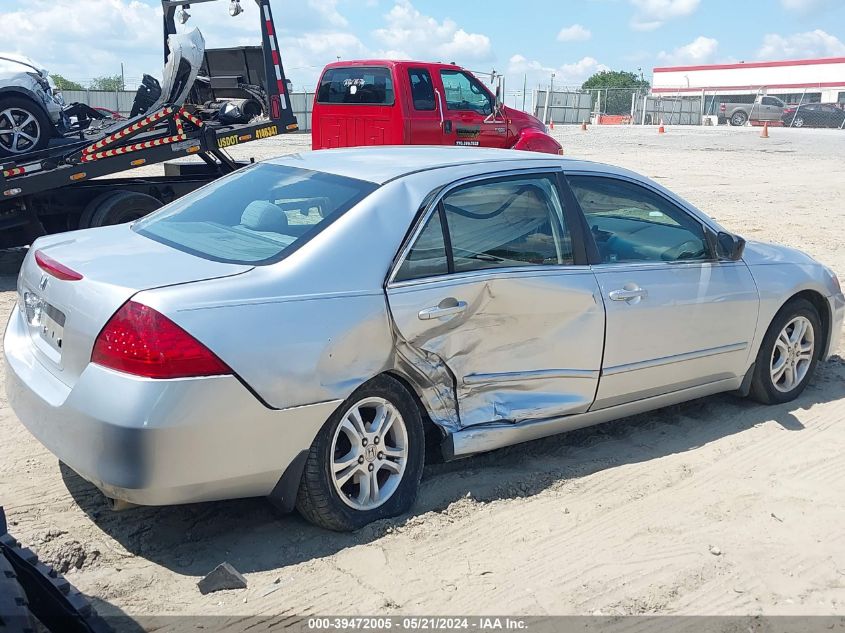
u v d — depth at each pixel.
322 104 13.27
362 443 3.70
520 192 4.29
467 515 3.97
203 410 3.18
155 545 3.64
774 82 54.56
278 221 3.90
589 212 4.55
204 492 3.29
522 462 4.62
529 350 4.18
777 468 4.64
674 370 4.84
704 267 4.93
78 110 10.97
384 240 3.75
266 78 9.84
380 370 3.66
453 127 12.55
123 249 3.83
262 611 3.22
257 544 3.67
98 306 3.26
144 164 9.16
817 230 12.45
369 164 4.29
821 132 38.94
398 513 3.88
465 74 12.75
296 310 3.42
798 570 3.65
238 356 3.24
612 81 83.94
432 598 3.35
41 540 3.60
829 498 4.31
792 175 20.36
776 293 5.28
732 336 5.09
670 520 4.03
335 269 3.60
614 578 3.54
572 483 4.37
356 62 12.67
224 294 3.31
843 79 51.53
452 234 3.97
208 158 10.19
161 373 3.12
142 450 3.11
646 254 4.75
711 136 35.03
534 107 49.34
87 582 3.35
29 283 3.85
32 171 8.48
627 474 4.51
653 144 29.62
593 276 4.41
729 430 5.17
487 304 3.99
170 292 3.24
